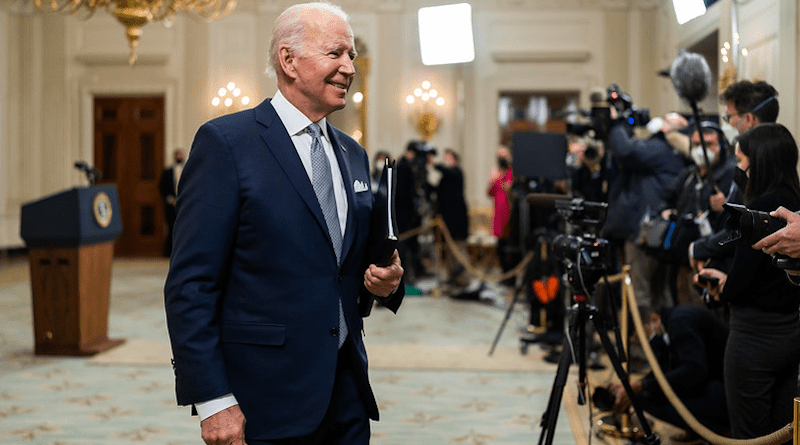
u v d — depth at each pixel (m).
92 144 13.27
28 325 7.09
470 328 7.12
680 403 3.32
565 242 3.06
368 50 12.61
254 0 12.73
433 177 12.53
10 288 9.66
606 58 12.25
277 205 1.92
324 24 1.98
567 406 4.44
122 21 7.07
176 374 1.82
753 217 2.11
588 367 5.28
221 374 1.80
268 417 1.88
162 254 13.45
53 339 5.73
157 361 5.57
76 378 5.07
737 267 2.68
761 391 2.76
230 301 1.92
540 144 5.75
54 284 5.71
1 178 12.80
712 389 3.55
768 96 3.33
